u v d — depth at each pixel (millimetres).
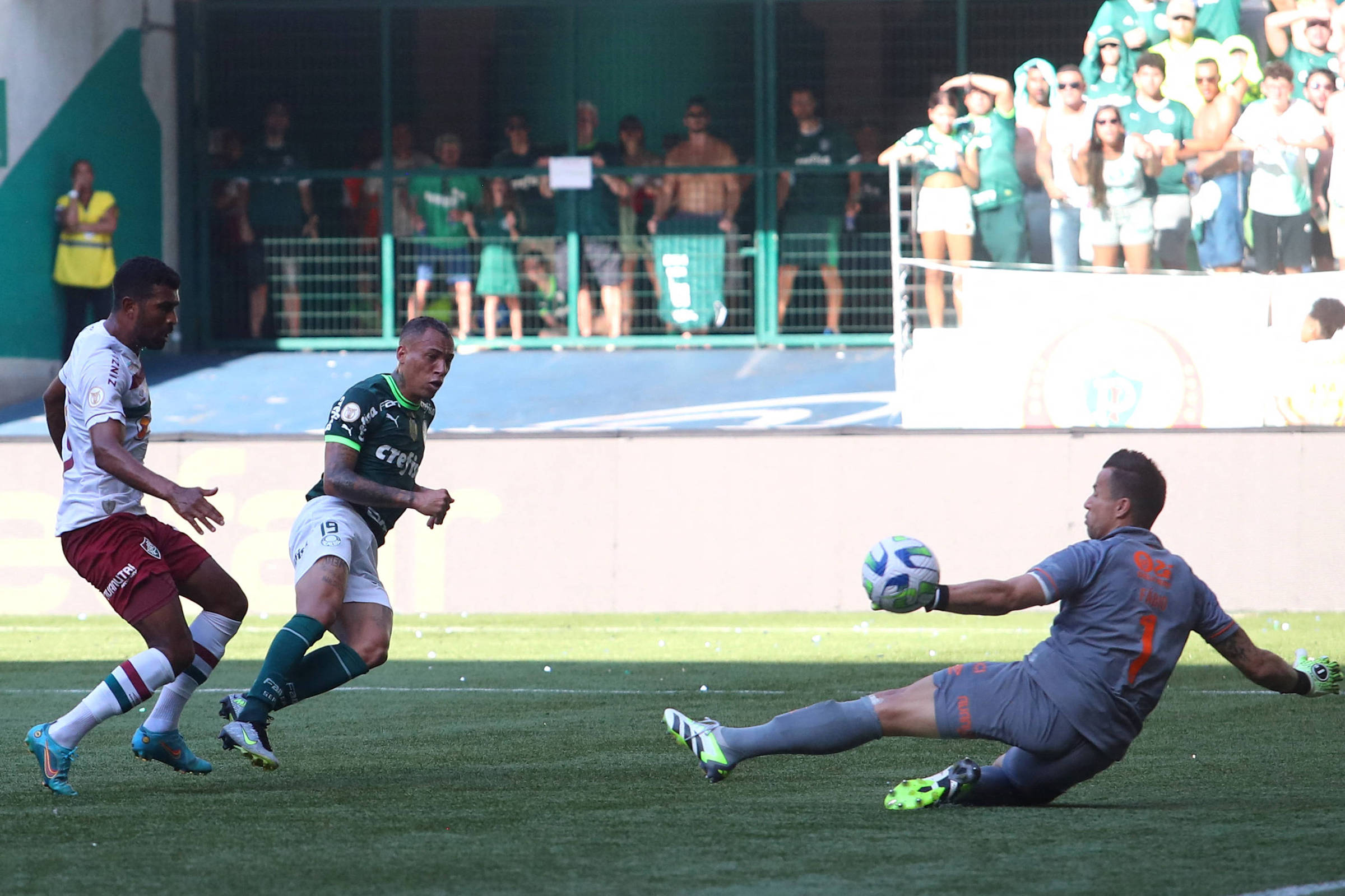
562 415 56688
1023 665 15883
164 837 14789
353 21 67062
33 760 20578
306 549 18203
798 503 48719
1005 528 47875
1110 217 52812
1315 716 24750
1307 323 48219
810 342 65312
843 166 65312
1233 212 52312
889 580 14984
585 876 12992
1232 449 47312
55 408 18172
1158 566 15617
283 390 61156
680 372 61625
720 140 66000
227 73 67562
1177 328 49094
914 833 14883
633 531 49125
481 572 49406
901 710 15977
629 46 66312
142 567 17375
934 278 51094
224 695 29125
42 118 61406
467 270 66562
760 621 45531
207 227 67750
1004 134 53719
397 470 18766
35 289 61312
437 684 30438
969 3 64438
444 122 67125
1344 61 53656
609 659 35156
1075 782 15945
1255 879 12766
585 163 65938
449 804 16797
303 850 14125
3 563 49781
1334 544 46812
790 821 15570
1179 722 24016
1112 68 53938
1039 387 49719
